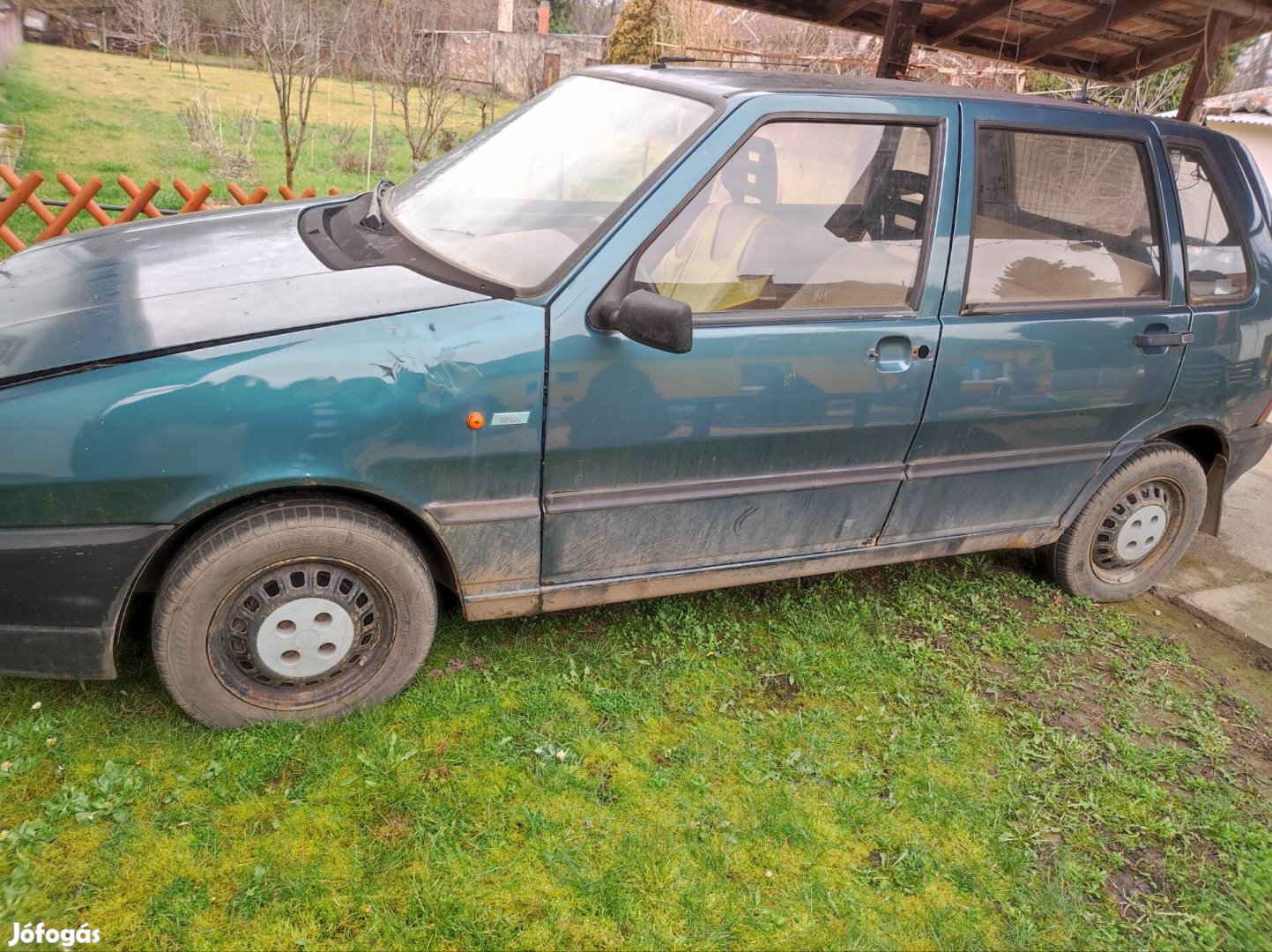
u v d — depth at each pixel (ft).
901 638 11.85
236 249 9.57
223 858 7.45
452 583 9.34
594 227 8.88
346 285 8.57
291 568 8.27
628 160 9.46
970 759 9.82
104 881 7.11
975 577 13.78
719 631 11.38
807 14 19.16
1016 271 10.57
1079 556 13.11
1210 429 13.03
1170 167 11.63
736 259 9.20
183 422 7.47
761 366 9.22
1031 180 10.55
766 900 7.80
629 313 8.02
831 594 12.61
